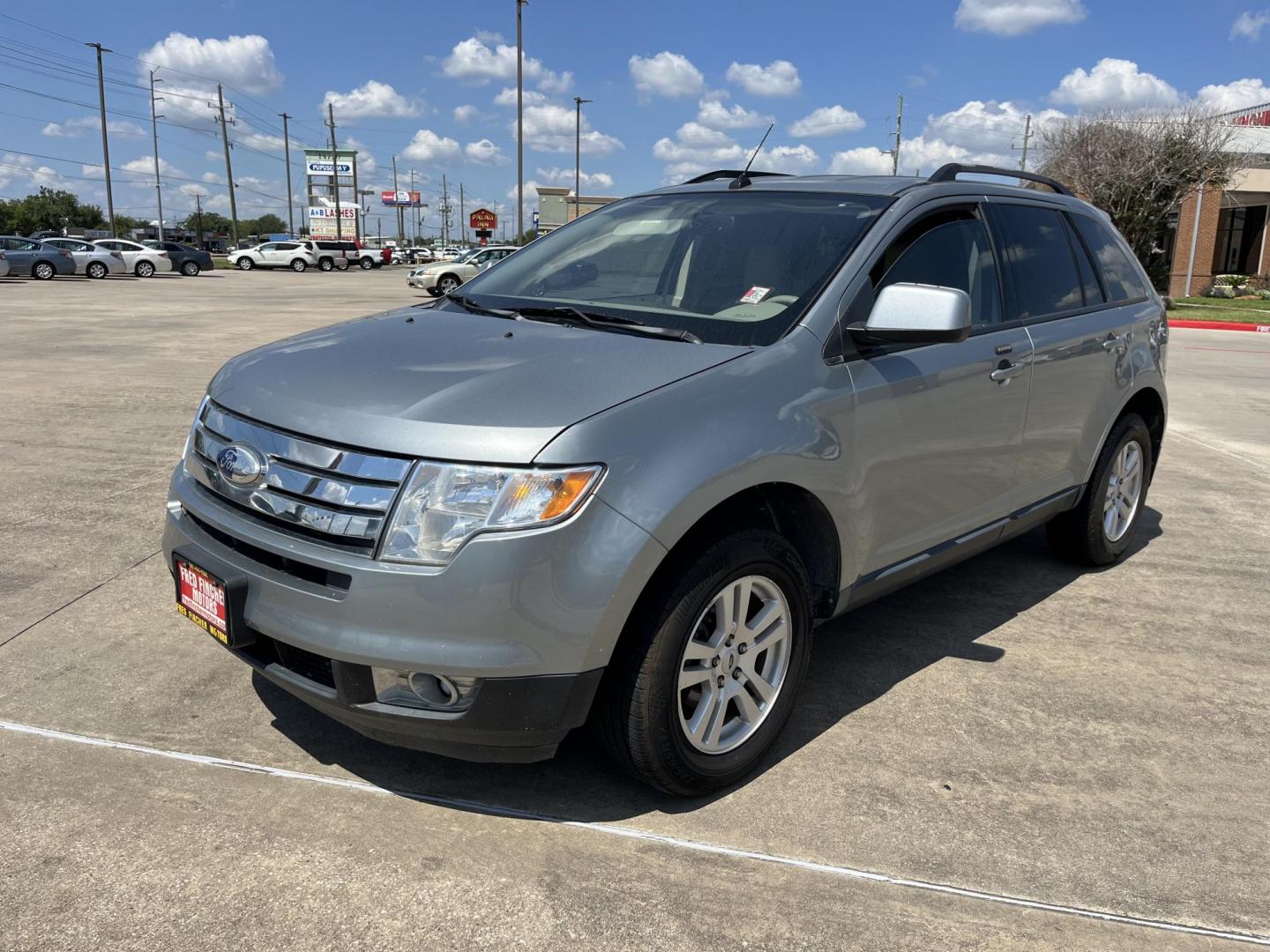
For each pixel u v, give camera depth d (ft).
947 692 11.44
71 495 18.30
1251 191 103.50
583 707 7.94
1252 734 10.66
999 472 12.34
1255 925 7.69
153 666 11.41
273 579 8.13
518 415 7.83
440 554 7.54
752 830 8.69
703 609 8.45
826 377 9.53
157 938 7.14
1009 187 13.64
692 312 10.28
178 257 132.16
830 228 10.93
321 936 7.22
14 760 9.37
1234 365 46.06
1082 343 13.64
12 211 317.22
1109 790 9.50
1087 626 13.53
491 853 8.23
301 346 9.85
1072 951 7.33
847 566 10.05
